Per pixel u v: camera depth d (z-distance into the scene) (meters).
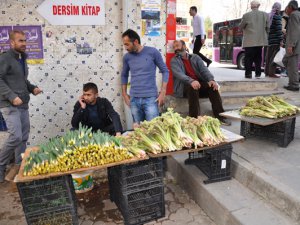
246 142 3.79
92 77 4.65
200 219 2.89
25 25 4.22
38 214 2.42
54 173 2.28
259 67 6.80
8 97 3.38
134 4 4.52
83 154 2.38
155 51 3.89
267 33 6.41
